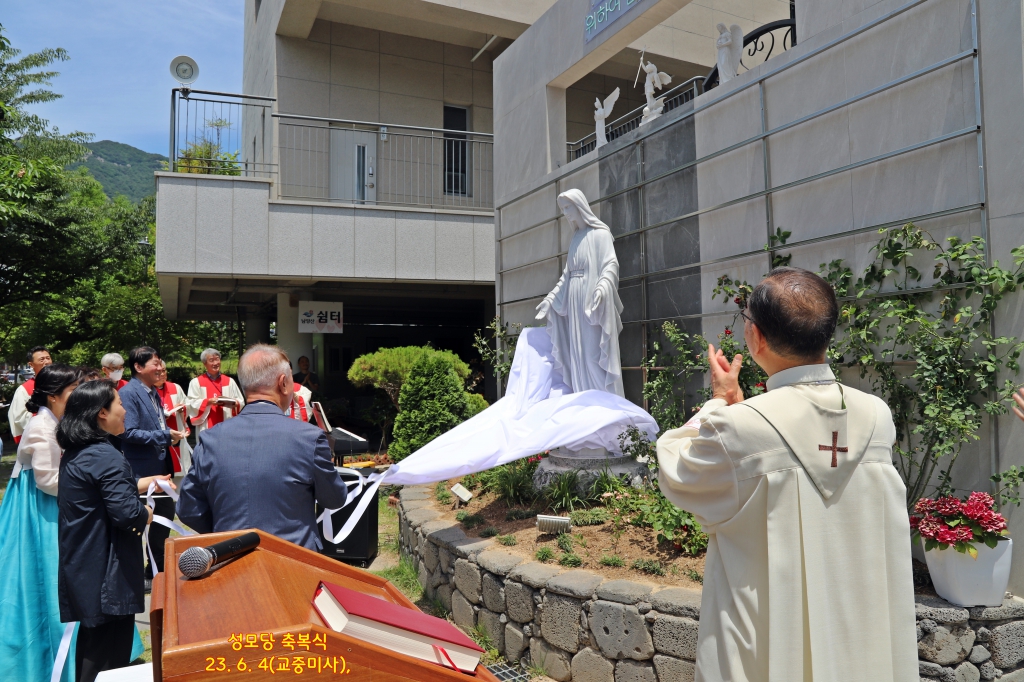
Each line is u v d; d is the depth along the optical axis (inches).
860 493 58.6
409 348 371.6
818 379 61.6
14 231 564.7
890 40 160.7
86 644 121.1
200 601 57.8
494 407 230.1
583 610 140.3
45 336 775.7
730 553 60.2
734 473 59.0
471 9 445.1
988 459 139.1
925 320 143.9
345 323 706.2
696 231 222.7
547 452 226.1
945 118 148.3
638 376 251.3
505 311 338.0
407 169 513.0
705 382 216.8
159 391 255.6
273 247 386.9
